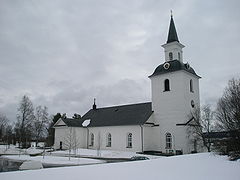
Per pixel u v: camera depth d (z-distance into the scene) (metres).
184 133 38.09
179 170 14.20
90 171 13.28
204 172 13.55
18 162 31.75
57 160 32.69
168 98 40.78
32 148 61.78
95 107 56.44
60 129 52.97
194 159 20.70
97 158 35.91
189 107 40.19
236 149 22.61
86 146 50.81
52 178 11.04
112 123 45.94
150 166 15.84
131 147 41.59
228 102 25.84
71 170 13.57
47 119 76.44
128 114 45.94
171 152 38.59
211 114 37.34
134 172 13.20
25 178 10.88
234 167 15.60
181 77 39.66
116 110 50.12
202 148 38.81
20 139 66.94
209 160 19.88
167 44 43.75
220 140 26.28
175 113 39.47
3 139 80.69
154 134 41.66
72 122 52.16
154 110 42.38
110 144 45.81
